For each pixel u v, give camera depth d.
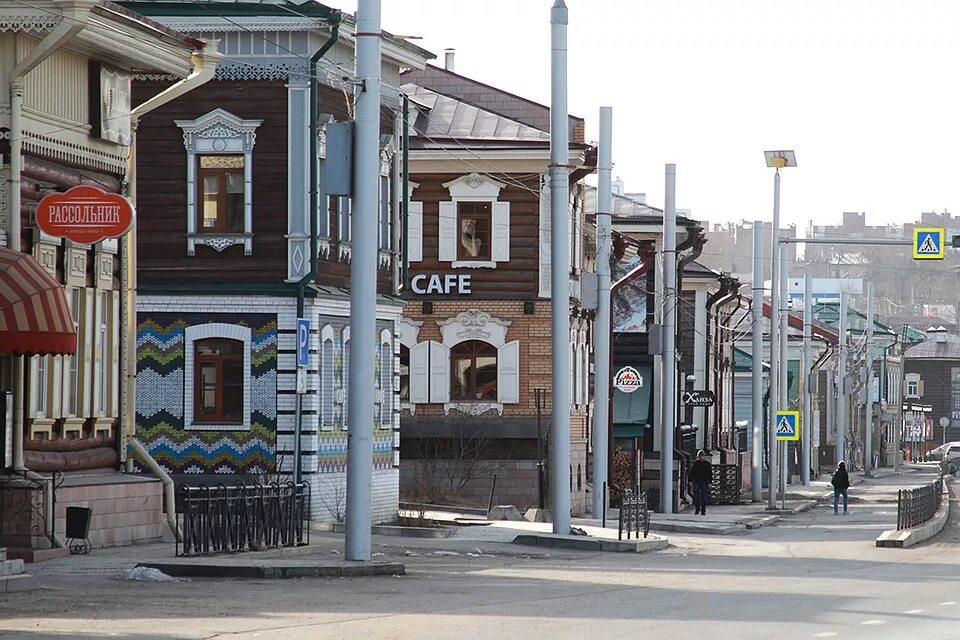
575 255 110.31
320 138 76.00
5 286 48.97
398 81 85.19
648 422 131.12
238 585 44.38
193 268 75.88
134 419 60.88
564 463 70.19
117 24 56.00
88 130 57.41
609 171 80.56
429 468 100.62
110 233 52.50
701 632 34.75
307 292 75.06
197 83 61.38
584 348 114.62
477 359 102.62
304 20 75.06
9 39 52.69
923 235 100.69
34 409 54.44
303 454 75.00
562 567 57.66
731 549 74.44
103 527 56.31
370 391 51.31
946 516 102.94
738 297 169.75
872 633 35.28
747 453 176.25
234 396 75.75
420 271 102.69
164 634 32.50
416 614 37.59
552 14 67.38
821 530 97.06
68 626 33.62
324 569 48.06
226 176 76.31
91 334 57.91
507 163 101.81
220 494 52.62
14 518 51.91
